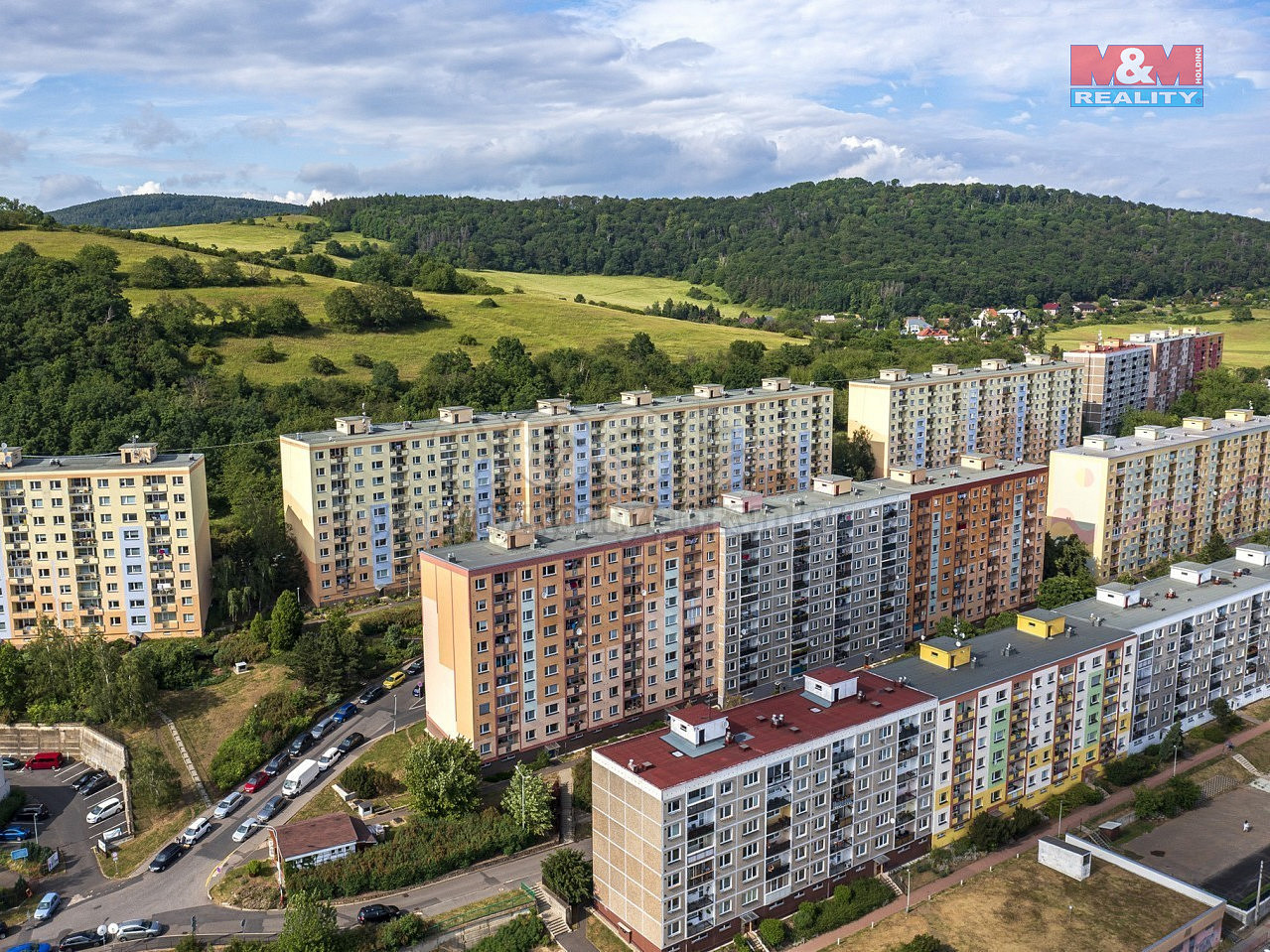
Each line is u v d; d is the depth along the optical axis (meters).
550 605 137.12
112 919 112.19
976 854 124.81
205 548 179.12
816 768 112.88
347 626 172.12
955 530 180.25
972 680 128.75
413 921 107.00
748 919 110.56
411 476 187.88
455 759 126.38
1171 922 111.38
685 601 150.62
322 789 133.75
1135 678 145.88
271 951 104.00
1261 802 137.50
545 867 115.19
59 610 172.00
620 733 147.50
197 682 161.62
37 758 150.75
